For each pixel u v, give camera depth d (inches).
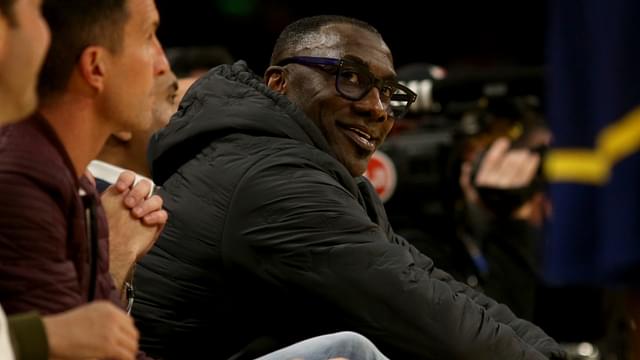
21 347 166.1
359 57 271.4
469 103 384.8
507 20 649.0
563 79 212.7
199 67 433.1
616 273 209.3
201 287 254.5
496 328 249.0
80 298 188.2
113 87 195.9
